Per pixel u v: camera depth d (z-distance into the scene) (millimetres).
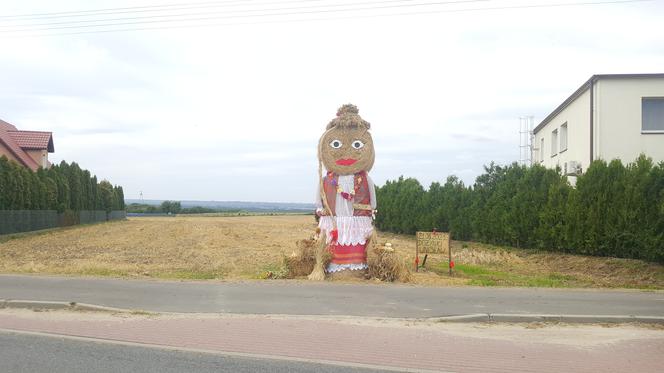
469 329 9312
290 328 9172
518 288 13219
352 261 14945
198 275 16172
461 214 32250
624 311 10383
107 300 11398
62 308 10914
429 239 17531
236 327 9250
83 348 7953
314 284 13641
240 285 13438
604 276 17141
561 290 12898
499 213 27109
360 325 9406
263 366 7125
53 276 14977
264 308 10703
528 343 8414
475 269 18641
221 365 7148
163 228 46531
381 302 11281
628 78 23594
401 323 9578
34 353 7664
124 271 17062
